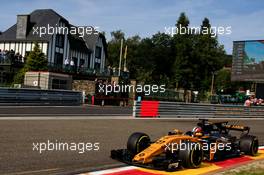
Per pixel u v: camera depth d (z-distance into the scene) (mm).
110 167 7543
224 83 92188
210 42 56688
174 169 7473
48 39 43875
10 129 11461
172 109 22094
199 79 56875
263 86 38938
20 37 45281
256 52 35812
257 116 28391
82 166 7484
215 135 9312
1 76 35625
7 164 7141
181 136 7840
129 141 8008
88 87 33156
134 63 81562
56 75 30922
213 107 24641
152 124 16906
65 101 26359
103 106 30500
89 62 52812
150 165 7230
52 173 6715
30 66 35656
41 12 47031
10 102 21656
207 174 7320
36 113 17719
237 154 10016
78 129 12797
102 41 55781
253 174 7664
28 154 8211
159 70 73438
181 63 55156
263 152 11266
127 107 32219
